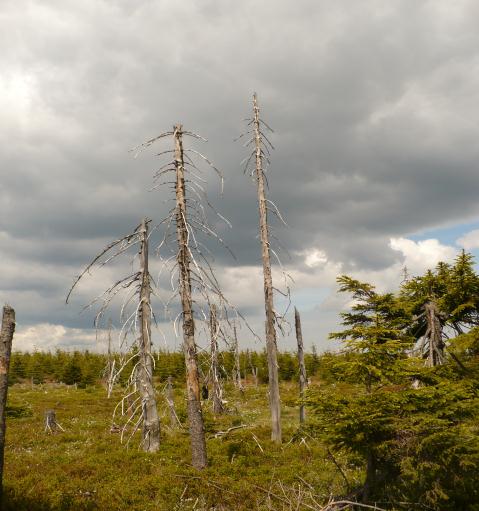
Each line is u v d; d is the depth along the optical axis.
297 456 16.03
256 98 21.39
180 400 34.16
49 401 36.84
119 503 11.47
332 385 11.12
